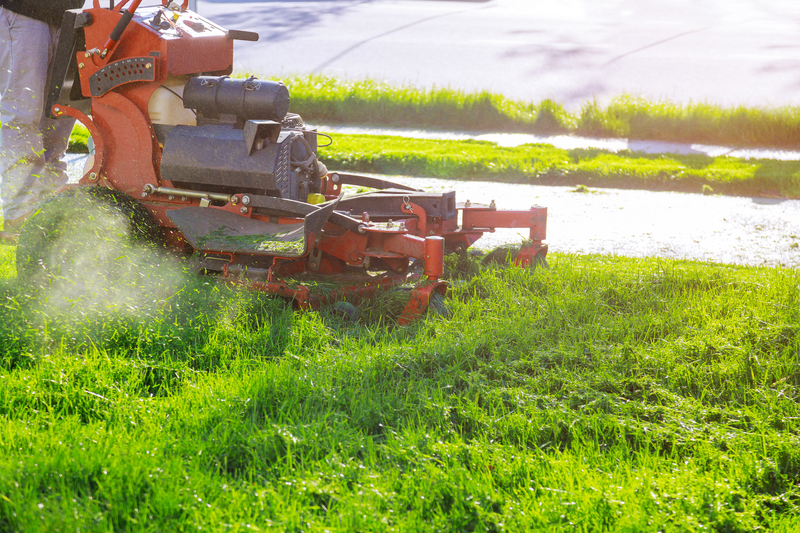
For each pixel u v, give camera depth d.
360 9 28.09
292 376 3.65
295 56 20.55
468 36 23.77
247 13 26.64
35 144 6.55
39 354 3.77
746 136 13.92
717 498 2.82
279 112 5.00
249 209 4.94
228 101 4.92
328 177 6.30
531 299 5.11
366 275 5.26
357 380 3.76
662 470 3.12
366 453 3.13
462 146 12.60
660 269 5.80
